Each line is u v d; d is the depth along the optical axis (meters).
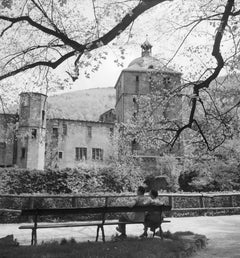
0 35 8.28
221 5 8.94
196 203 17.36
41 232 11.39
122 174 24.14
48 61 8.20
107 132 61.69
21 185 21.31
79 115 72.19
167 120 12.52
